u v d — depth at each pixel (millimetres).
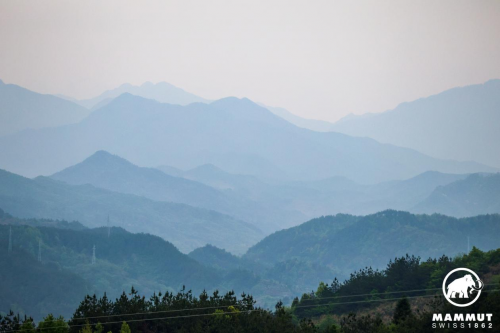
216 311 88688
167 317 87125
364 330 90375
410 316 93688
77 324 82750
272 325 88688
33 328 75562
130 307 88625
